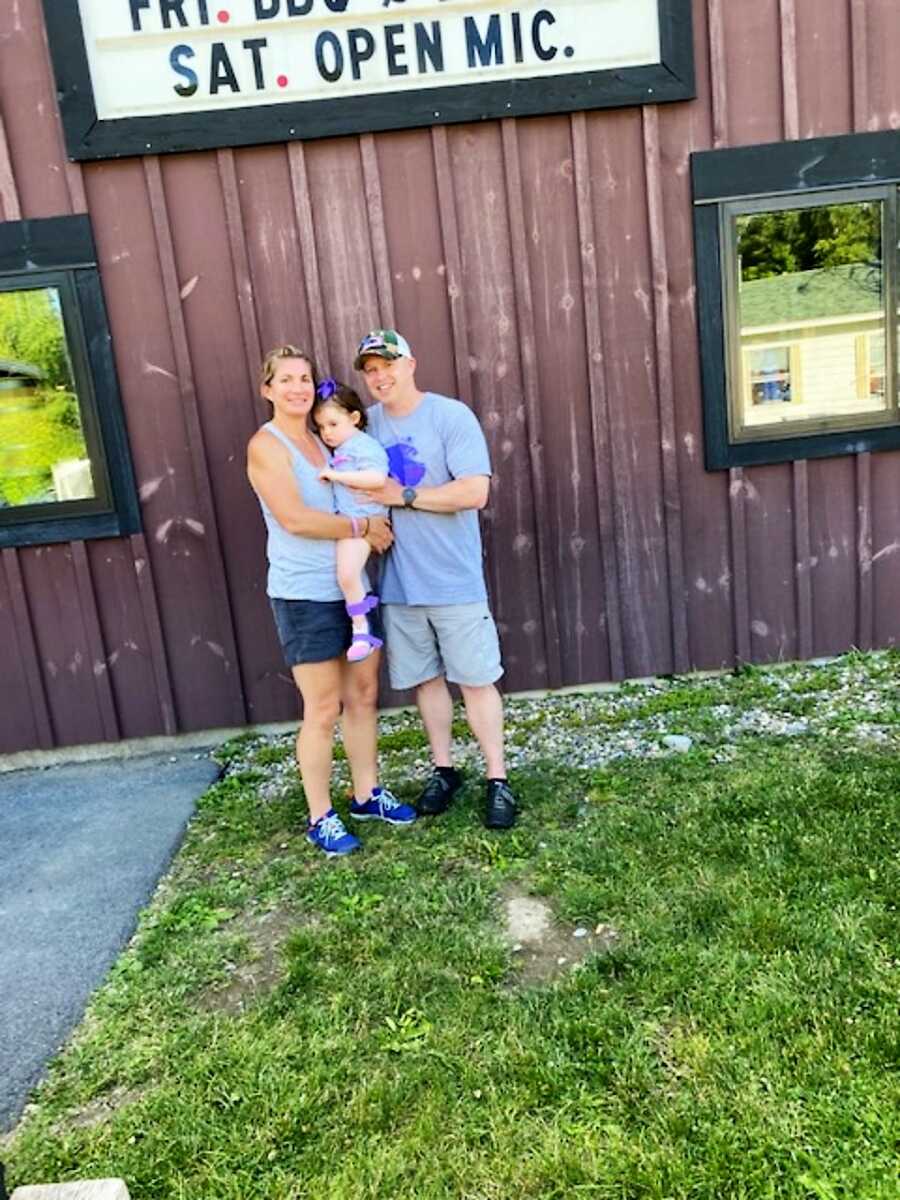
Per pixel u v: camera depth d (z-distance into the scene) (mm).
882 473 4652
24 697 4586
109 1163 2068
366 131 4203
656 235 4375
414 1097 2174
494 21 4141
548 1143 2006
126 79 4105
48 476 4410
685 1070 2158
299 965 2691
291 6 4078
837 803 3268
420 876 3131
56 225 4207
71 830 3805
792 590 4711
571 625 4699
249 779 4148
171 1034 2471
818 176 4340
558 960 2627
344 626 3225
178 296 4312
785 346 4504
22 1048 2473
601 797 3553
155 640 4578
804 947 2514
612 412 4535
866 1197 1812
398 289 4387
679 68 4207
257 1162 2041
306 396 3094
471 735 4355
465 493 3186
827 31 4262
